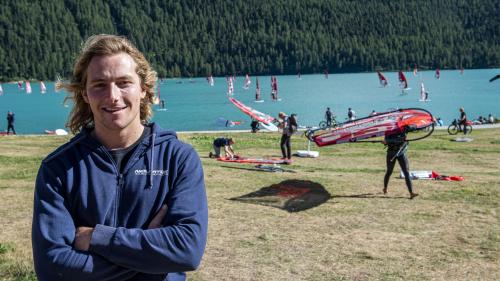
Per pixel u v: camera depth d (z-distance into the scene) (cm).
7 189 1403
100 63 256
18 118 7631
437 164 2152
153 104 303
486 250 923
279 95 12312
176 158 264
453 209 1219
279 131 3550
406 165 1334
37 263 245
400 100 10125
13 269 768
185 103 10188
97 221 251
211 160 2053
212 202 1270
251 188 1450
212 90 15438
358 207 1237
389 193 1399
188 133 3384
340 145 2775
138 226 253
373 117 1438
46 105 10319
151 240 243
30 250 877
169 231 247
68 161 259
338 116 7319
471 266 843
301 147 2700
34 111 8919
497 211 1202
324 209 1215
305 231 1030
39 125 6681
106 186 254
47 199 251
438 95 11469
